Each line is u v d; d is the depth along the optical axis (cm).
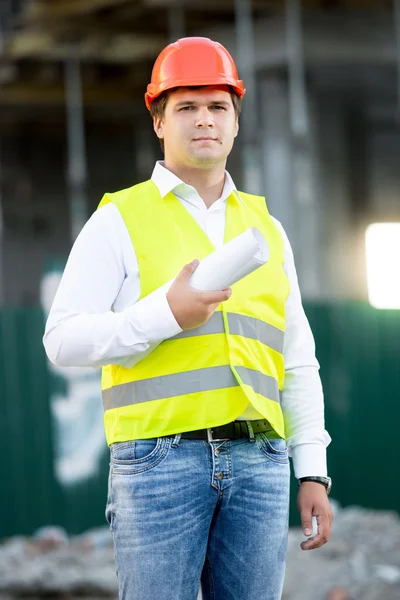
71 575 1532
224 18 3300
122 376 527
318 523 552
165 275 525
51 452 2006
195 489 516
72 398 2028
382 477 2170
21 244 4238
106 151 4303
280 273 558
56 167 4331
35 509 1988
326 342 2164
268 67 3212
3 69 3578
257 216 570
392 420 2167
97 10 3250
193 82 527
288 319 567
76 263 529
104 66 3697
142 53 3422
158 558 513
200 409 516
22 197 4272
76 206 3703
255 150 3219
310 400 564
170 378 518
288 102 3216
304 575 1477
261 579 535
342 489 2155
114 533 529
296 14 3147
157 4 3064
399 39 3247
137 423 519
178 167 547
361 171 3822
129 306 529
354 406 2172
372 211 3869
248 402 522
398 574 1462
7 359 1992
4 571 1600
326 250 3506
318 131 3522
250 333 535
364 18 3234
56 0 3206
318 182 3453
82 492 2023
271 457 535
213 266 493
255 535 530
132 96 3812
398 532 1741
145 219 536
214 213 551
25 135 4284
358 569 1491
